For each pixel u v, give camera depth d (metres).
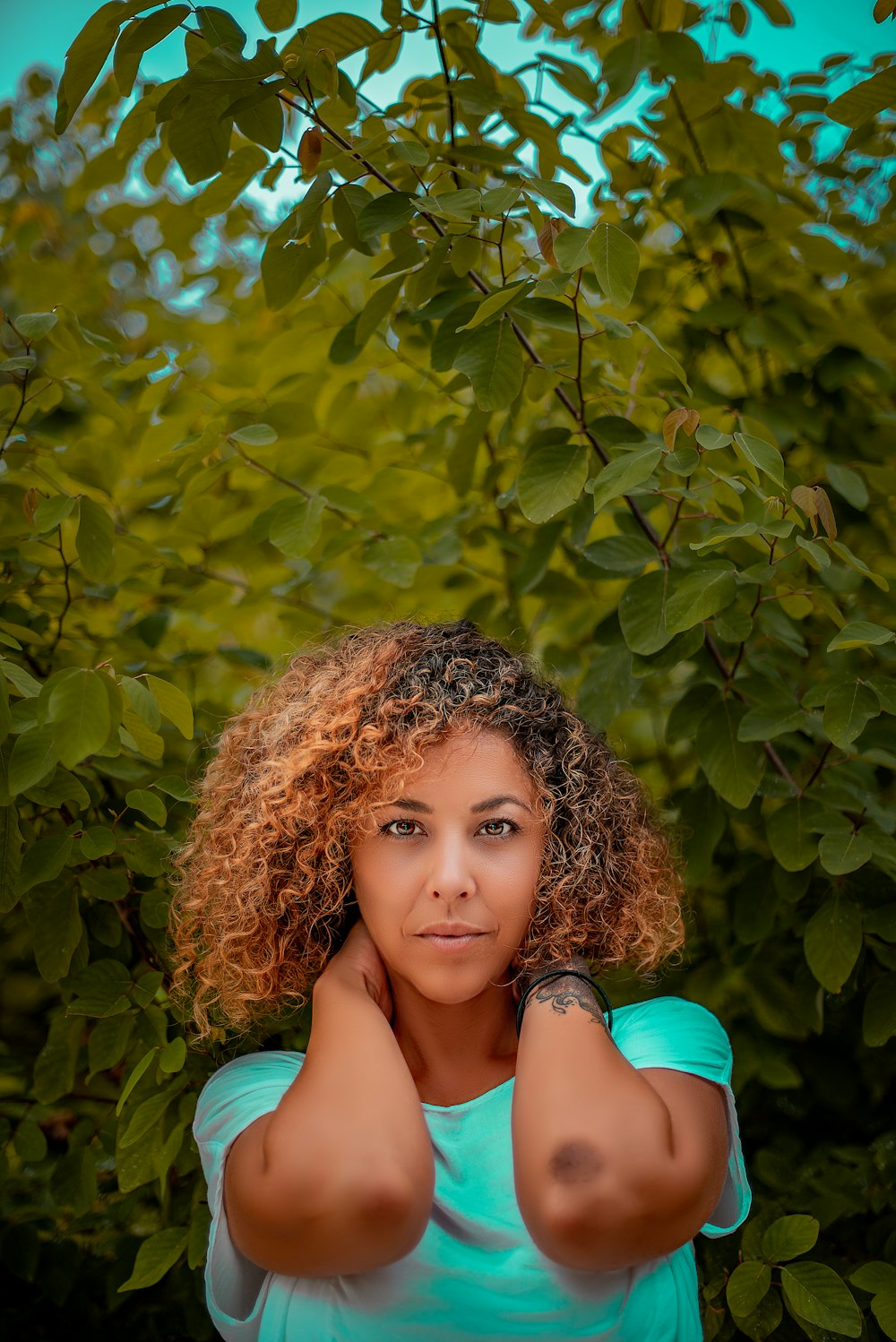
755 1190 1.71
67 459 1.80
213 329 2.37
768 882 1.67
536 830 1.14
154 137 1.79
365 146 1.40
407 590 2.13
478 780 1.10
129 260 2.58
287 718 1.29
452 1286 1.05
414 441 2.03
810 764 1.72
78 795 1.39
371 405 2.13
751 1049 1.75
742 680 1.55
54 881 1.47
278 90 1.34
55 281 2.46
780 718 1.48
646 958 1.39
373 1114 1.02
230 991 1.35
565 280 1.31
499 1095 1.16
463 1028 1.18
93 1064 1.46
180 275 2.57
